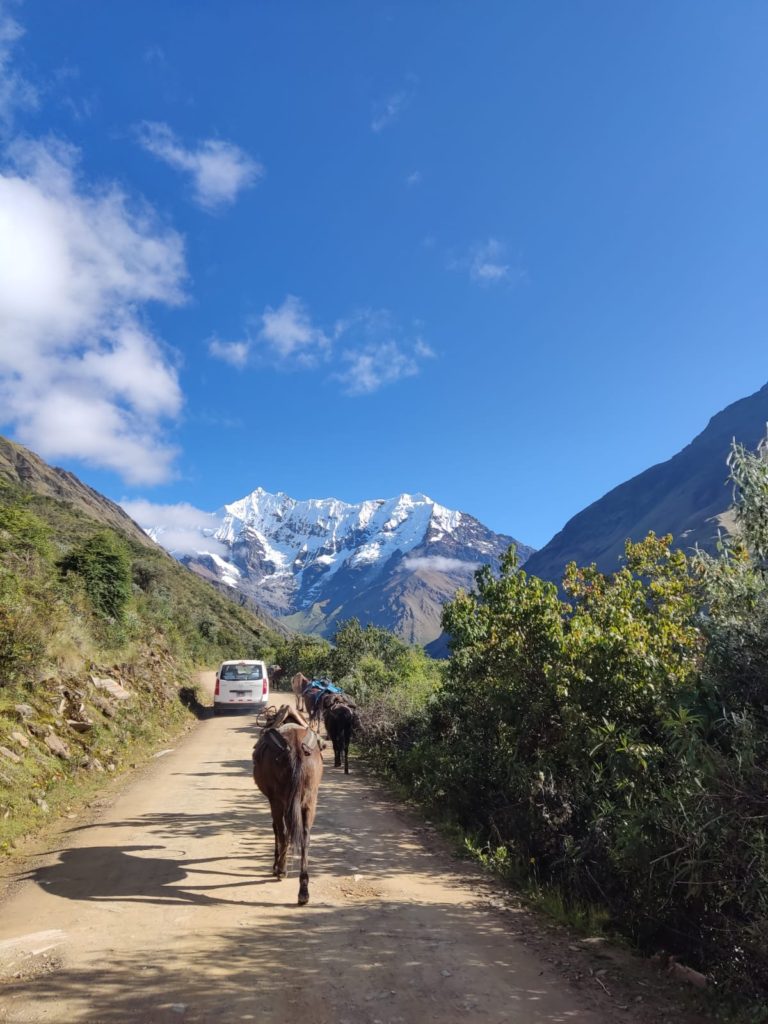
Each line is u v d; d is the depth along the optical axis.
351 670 28.33
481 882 6.91
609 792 6.84
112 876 6.56
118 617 23.02
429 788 10.38
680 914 5.28
